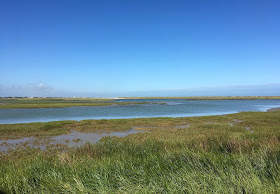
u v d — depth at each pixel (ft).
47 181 13.21
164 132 56.85
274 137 28.63
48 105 188.96
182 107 191.01
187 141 27.37
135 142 28.22
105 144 28.55
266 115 95.76
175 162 15.79
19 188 12.68
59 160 20.33
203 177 12.11
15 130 60.34
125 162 16.22
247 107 191.42
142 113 130.62
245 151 20.94
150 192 10.77
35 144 45.21
